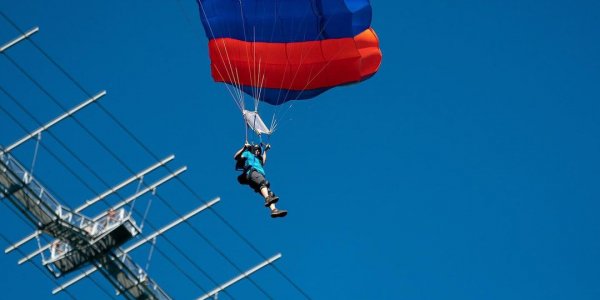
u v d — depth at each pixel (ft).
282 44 370.73
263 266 301.84
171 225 291.79
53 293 287.07
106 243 269.64
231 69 370.12
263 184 317.42
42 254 274.98
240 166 327.26
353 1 365.61
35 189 263.70
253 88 377.30
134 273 275.39
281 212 310.65
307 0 360.28
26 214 264.72
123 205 284.82
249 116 340.80
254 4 365.20
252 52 372.58
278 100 381.19
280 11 364.38
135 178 287.07
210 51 372.99
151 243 289.12
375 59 381.40
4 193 261.65
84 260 273.13
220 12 368.07
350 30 362.53
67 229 266.16
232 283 298.15
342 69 373.81
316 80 376.89
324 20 362.33
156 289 278.87
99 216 271.28
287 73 375.25
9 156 263.29
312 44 368.89
